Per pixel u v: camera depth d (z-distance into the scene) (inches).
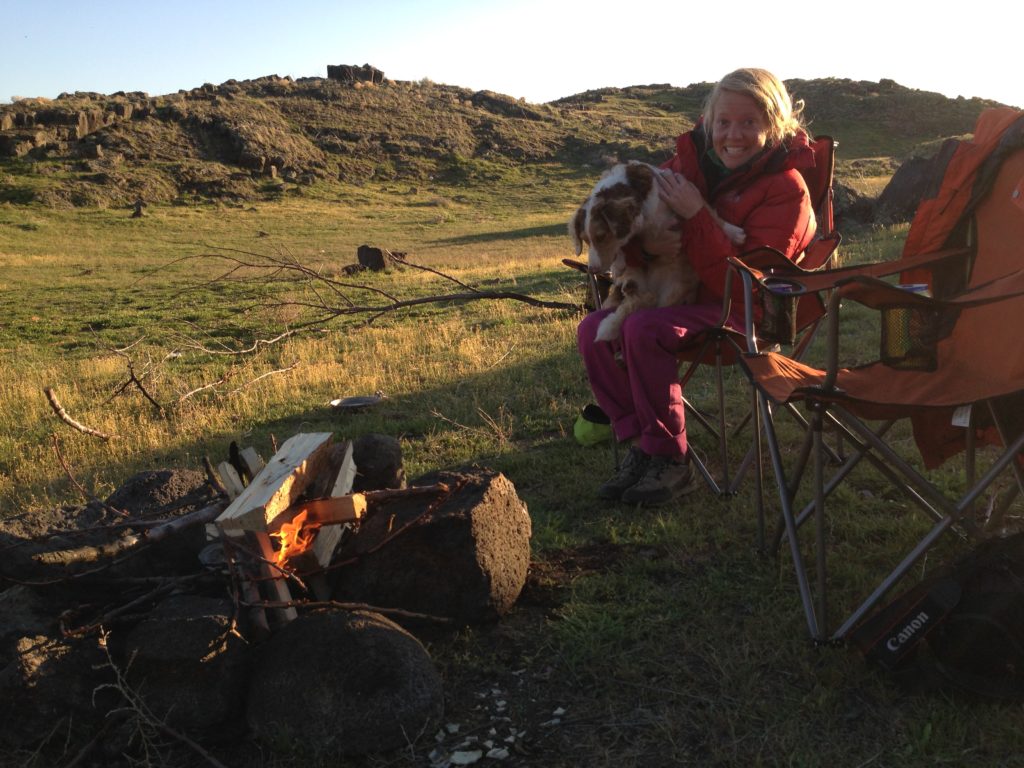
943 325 122.1
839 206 725.3
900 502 156.7
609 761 94.9
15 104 3053.6
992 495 156.5
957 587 99.9
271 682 100.0
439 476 134.3
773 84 153.6
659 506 161.6
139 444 250.1
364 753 97.9
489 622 123.8
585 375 280.5
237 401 290.7
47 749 102.2
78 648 105.2
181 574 127.6
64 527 127.7
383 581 121.3
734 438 197.5
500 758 96.9
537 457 198.4
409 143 3284.9
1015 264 124.6
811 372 128.3
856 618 109.7
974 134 131.9
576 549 147.6
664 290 160.6
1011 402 114.2
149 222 2020.2
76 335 595.8
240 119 3154.5
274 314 590.6
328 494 125.4
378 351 377.1
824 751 93.7
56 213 2129.7
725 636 116.3
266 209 2320.4
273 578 111.4
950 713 97.0
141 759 100.0
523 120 3816.4
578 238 156.8
